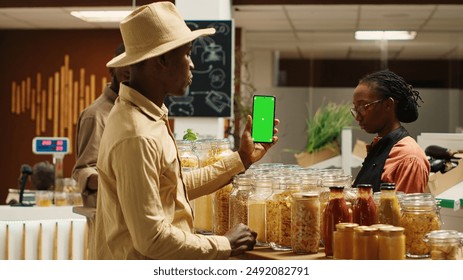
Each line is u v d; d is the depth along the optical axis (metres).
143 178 1.87
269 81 9.81
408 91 2.59
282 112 9.16
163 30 2.01
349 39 9.59
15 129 9.01
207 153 2.60
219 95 5.94
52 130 8.96
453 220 2.99
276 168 2.51
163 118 2.05
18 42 9.01
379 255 1.77
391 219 1.90
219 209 2.41
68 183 4.78
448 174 3.05
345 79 9.94
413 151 2.46
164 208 2.02
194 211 2.55
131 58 2.00
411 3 7.13
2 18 8.25
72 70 8.97
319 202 2.02
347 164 5.44
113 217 1.99
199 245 1.94
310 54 9.99
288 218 2.07
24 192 5.25
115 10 7.64
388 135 2.55
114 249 2.01
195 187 2.31
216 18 5.91
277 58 10.04
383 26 8.86
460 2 7.06
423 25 8.73
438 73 10.30
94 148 3.41
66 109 8.95
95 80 8.94
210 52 5.93
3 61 9.02
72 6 7.39
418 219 1.89
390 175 2.45
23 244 3.21
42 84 8.98
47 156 8.95
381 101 2.56
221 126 6.23
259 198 2.16
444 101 9.22
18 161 8.98
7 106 9.01
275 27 9.09
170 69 2.04
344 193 1.99
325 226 1.93
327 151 5.68
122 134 1.91
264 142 2.38
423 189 2.45
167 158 1.99
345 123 5.70
